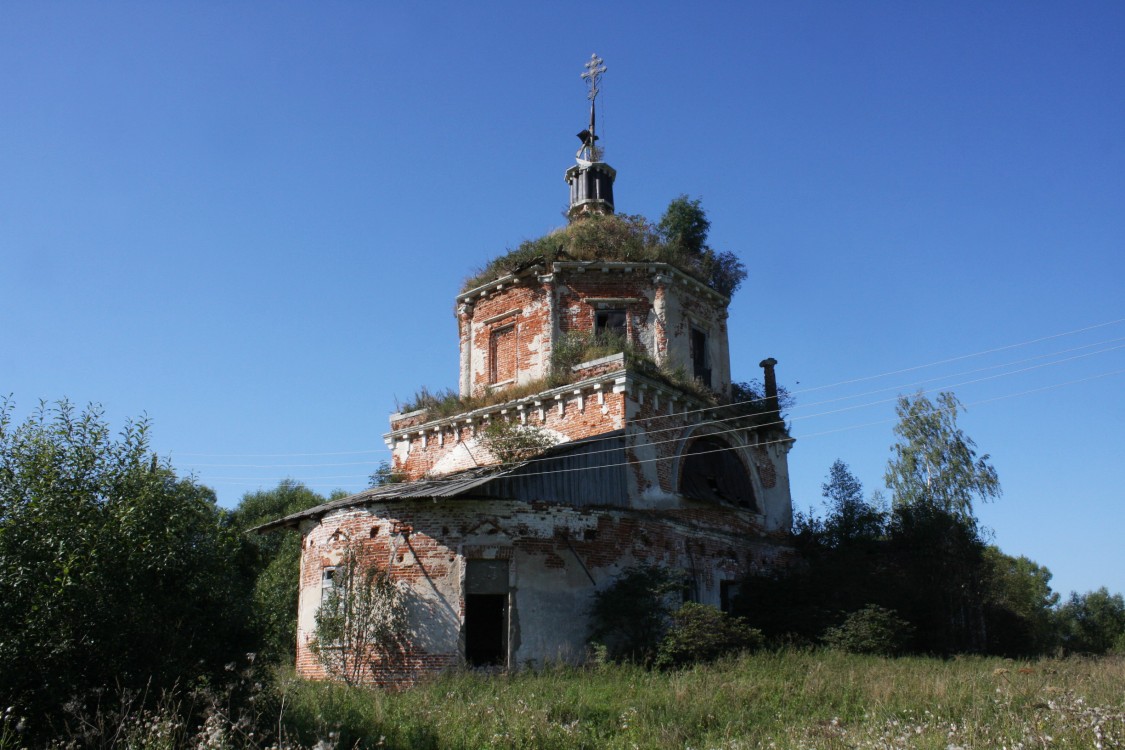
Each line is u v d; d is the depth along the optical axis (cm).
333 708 1276
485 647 2172
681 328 2730
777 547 2789
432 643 1928
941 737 955
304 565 2270
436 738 1120
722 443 2703
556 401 2427
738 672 1706
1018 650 3059
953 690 1385
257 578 3020
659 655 1925
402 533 2031
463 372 2828
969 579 2930
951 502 3684
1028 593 5031
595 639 2033
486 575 1994
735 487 2688
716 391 2816
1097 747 841
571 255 2684
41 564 1047
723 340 2925
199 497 1266
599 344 2562
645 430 2362
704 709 1327
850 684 1508
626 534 2219
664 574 2120
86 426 1179
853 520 2941
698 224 3108
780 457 2948
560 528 2091
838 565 2619
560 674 1795
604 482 2216
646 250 2711
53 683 1012
